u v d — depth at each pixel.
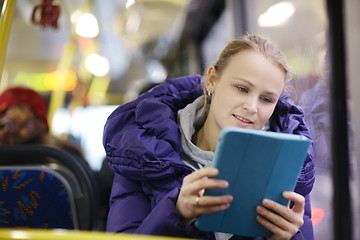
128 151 1.18
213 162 0.95
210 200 0.95
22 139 2.37
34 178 1.74
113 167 1.24
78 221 1.82
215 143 1.19
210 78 1.20
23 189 1.74
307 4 2.16
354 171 1.19
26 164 1.82
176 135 1.22
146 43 8.09
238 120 1.08
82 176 1.82
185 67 7.68
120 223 1.19
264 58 1.07
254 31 3.50
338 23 1.15
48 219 1.77
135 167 1.17
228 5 3.87
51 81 8.17
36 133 2.39
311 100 1.86
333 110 1.15
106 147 1.29
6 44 1.60
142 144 1.16
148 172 1.15
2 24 1.59
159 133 1.21
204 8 5.70
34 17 2.39
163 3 5.92
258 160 0.95
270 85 1.07
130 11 6.18
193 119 1.28
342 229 1.14
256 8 3.39
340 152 1.14
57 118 6.44
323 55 1.89
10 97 2.37
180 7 6.06
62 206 1.77
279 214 1.02
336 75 1.15
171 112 1.29
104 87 8.55
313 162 1.23
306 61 2.10
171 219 1.04
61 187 1.75
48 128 2.47
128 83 9.19
